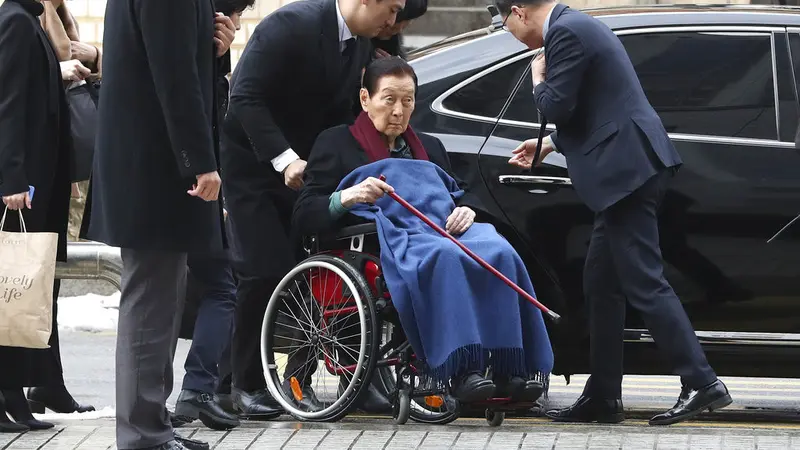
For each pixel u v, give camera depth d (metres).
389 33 20.34
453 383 17.88
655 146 19.50
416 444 17.67
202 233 16.14
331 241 19.42
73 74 20.66
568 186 21.47
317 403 19.78
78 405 21.73
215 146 16.59
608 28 20.03
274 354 19.77
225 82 20.70
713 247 21.44
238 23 19.69
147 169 15.90
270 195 20.06
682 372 19.47
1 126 18.56
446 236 18.42
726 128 21.75
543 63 20.31
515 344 17.91
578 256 21.47
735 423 21.84
